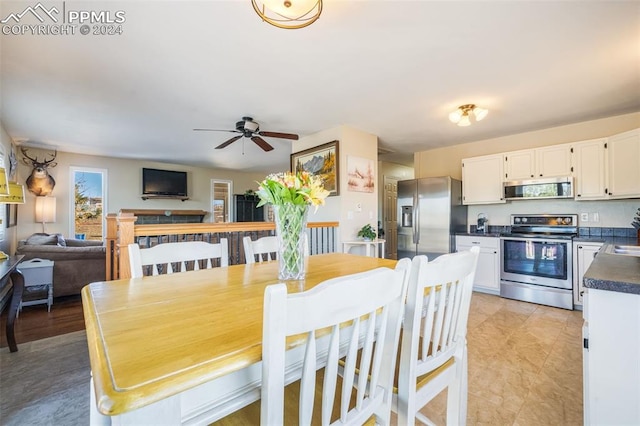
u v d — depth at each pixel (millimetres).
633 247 2455
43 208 5262
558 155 3717
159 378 569
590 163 3484
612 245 2668
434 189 4492
